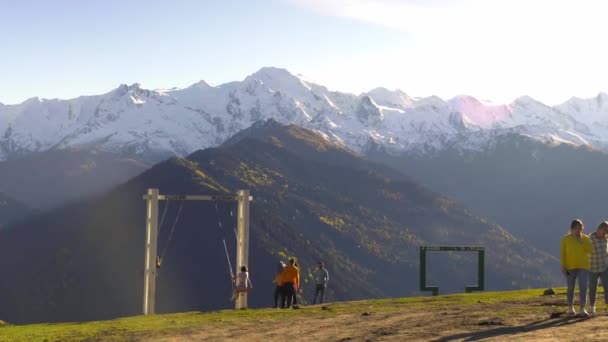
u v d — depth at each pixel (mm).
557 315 24391
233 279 44562
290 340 23141
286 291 39844
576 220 24078
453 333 21875
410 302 39688
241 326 28484
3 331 31062
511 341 19281
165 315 37500
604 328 20750
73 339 26500
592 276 24547
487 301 37094
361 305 38344
